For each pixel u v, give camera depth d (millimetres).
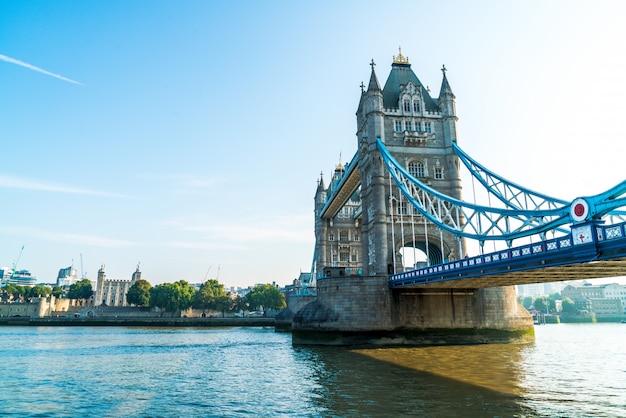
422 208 54438
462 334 54219
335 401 23984
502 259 34469
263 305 174375
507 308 56062
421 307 54438
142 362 43938
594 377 30344
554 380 29141
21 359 46938
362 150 68375
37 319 128375
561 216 30562
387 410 21703
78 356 49719
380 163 63875
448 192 64875
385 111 66750
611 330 111750
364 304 53719
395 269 59844
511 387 26844
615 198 24719
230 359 45812
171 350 56406
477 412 21031
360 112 73188
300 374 33812
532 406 22078
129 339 77000
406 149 65625
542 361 38500
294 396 26141
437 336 53750
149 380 33000
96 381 32812
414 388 26781
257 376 33969
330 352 47094
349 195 89250
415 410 21578
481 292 55906
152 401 25750
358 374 32219
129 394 27828
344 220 109938
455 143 66000
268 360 43844
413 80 72250
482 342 54281
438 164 65812
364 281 54312
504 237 38219
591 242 25703
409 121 67000
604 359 40344
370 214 66812
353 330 53156
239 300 187125
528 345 53312
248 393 27531
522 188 49688
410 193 59281
